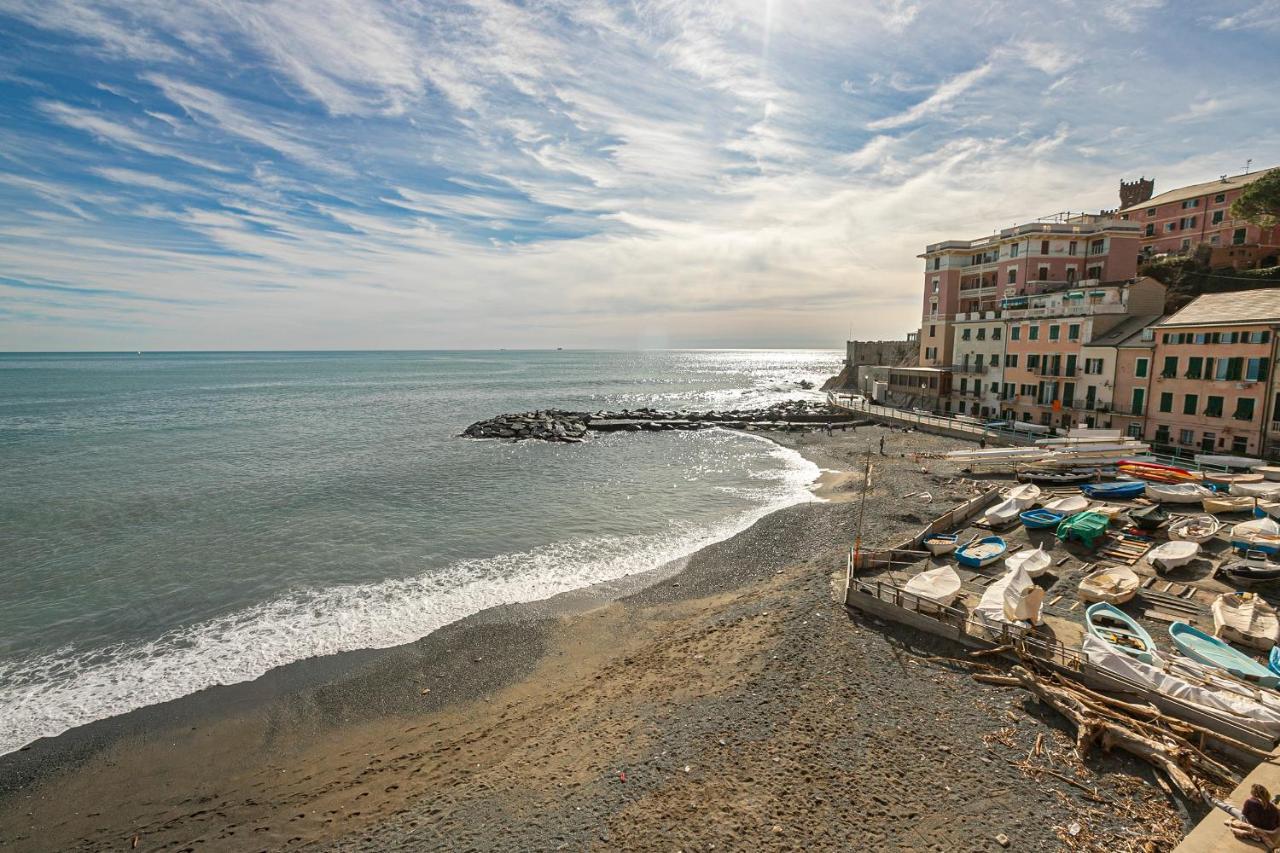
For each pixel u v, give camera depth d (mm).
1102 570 26406
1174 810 13469
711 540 36031
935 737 16406
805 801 14328
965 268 76562
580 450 65500
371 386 157500
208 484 48188
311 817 15203
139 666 22516
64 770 17391
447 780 16312
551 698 20578
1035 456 46031
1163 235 80438
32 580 29734
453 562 32438
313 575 30562
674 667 21562
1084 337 55469
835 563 29938
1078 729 16078
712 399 127000
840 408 87125
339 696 20859
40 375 197875
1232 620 20953
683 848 13086
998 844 12891
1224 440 43906
